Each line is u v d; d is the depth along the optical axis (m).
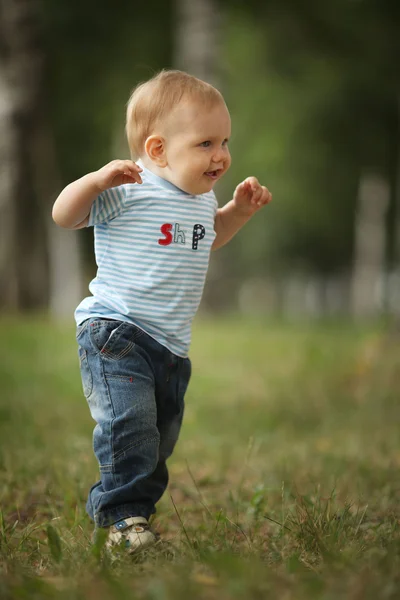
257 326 35.16
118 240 6.92
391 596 4.83
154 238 6.88
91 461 10.17
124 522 6.55
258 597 4.89
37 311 37.00
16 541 7.04
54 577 5.61
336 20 44.12
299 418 14.81
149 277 6.86
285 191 50.06
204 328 32.12
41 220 37.53
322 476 9.84
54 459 10.27
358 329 31.91
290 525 7.12
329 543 6.24
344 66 46.53
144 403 6.65
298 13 43.84
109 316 6.84
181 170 6.96
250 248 58.81
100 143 45.22
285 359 22.20
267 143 48.44
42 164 37.16
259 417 14.82
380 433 13.12
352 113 48.50
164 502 8.60
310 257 65.81
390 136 49.56
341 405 15.95
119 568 5.80
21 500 8.59
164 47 43.31
